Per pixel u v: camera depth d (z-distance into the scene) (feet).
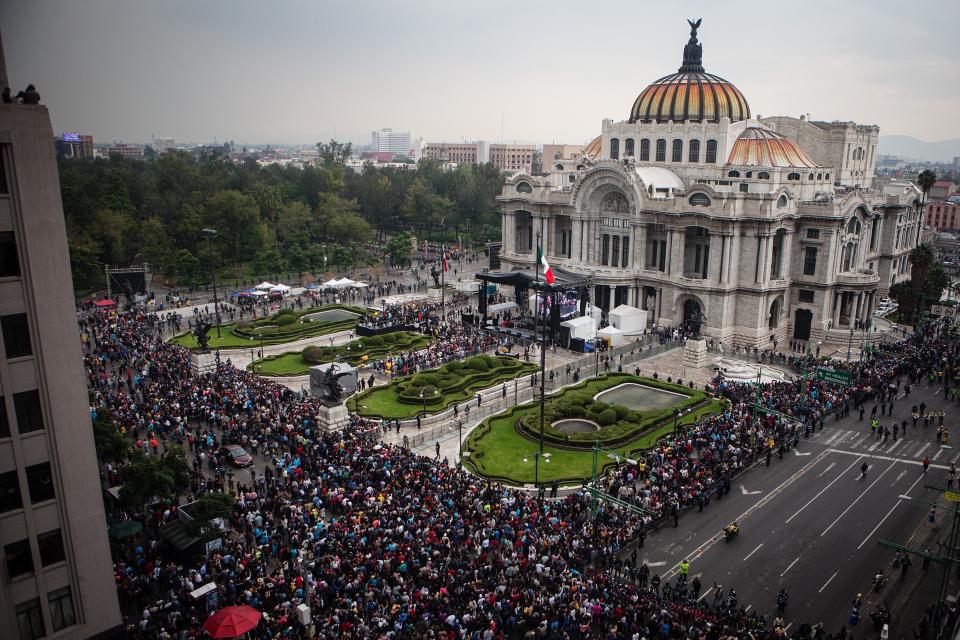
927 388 281.95
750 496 197.88
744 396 260.62
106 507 172.55
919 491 200.75
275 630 126.93
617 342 349.82
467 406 249.55
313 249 483.10
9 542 112.98
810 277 364.58
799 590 156.25
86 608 121.60
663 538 175.73
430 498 172.24
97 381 253.85
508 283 358.64
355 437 213.05
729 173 378.32
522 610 132.87
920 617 147.74
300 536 155.94
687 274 379.76
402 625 128.16
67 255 113.39
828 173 394.32
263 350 328.70
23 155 107.65
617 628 134.62
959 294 444.55
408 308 393.09
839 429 243.19
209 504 151.84
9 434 111.34
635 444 225.76
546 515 173.58
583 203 403.54
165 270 455.63
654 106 415.44
